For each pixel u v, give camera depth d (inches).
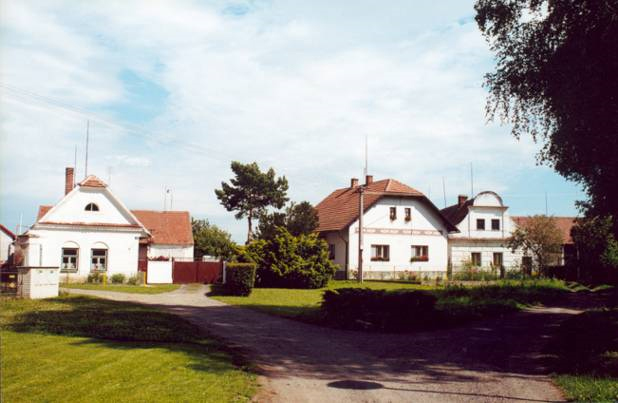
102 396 299.0
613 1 439.8
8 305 728.3
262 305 850.1
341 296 669.3
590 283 1433.3
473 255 1887.3
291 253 1238.3
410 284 1374.3
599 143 499.2
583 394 336.5
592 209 707.4
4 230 1936.5
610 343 496.4
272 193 2453.2
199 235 2488.9
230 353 443.5
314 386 359.6
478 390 360.5
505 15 530.3
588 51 468.4
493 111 587.5
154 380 337.1
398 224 1743.4
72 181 1644.9
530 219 1692.9
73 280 1373.0
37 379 330.6
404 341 557.6
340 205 1877.5
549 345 525.0
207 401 301.0
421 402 329.4
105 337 484.7
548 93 524.4
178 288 1256.2
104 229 1411.2
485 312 772.0
